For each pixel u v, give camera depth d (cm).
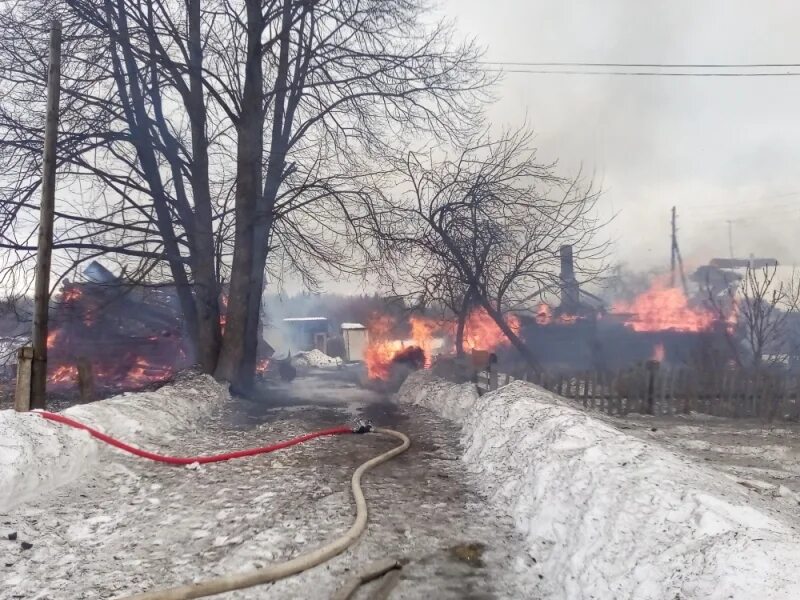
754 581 301
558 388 1437
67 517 599
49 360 2170
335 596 427
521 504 598
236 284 1820
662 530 397
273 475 782
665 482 455
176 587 427
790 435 1127
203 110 1880
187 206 1886
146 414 1049
